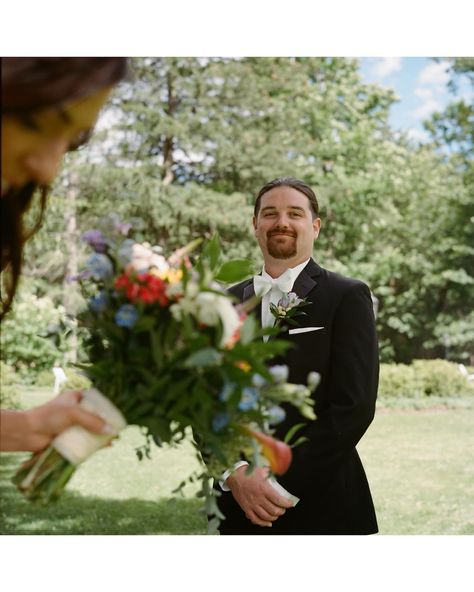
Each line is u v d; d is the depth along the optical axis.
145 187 14.74
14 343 12.29
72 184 14.92
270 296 2.63
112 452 8.26
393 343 19.86
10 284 1.60
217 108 16.14
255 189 16.41
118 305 1.45
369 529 2.50
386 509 6.07
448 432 9.66
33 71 1.19
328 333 2.52
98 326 1.48
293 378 2.50
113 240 1.48
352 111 19.20
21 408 10.24
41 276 14.80
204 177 16.97
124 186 14.39
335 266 17.66
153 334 1.39
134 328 1.41
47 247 14.35
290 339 2.52
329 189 17.08
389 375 12.77
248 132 16.33
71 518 5.69
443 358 19.92
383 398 12.45
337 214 17.89
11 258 1.56
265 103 16.61
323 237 17.80
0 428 1.43
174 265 1.51
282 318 2.52
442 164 19.44
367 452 8.41
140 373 1.45
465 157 18.95
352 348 2.47
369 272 17.86
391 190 19.00
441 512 5.94
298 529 2.43
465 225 18.61
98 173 14.73
